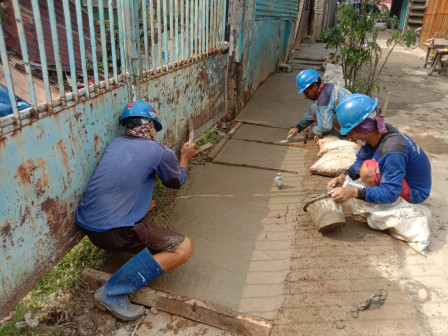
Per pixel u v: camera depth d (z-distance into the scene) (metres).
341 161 3.97
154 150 2.61
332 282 2.59
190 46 4.00
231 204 3.57
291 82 8.24
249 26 5.84
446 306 2.40
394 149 2.74
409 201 3.06
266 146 4.88
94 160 2.66
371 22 5.91
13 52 2.71
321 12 16.16
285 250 2.93
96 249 2.92
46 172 2.19
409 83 8.73
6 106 2.10
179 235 2.48
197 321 2.40
